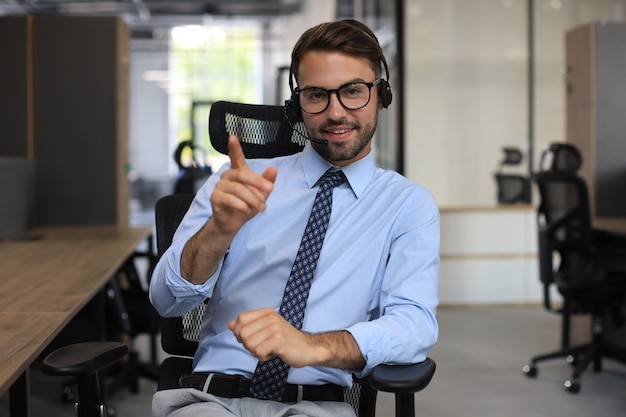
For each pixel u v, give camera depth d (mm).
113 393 3811
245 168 1470
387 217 1797
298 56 1727
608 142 5148
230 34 14992
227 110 2008
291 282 1737
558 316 6062
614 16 8898
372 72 1703
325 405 1677
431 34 8672
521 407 3797
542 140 8867
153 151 15953
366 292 1760
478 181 8820
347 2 10039
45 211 4902
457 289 6520
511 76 8805
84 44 4887
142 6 13008
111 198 4934
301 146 2037
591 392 4070
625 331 4598
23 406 2023
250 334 1444
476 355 4844
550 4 8812
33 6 12555
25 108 4875
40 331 1890
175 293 1675
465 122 8758
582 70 5238
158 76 15766
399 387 1443
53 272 2957
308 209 1814
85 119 4906
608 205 5160
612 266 4719
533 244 6570
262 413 1649
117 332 3510
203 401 1663
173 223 1971
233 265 1803
